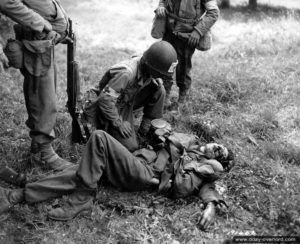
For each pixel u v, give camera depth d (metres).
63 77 6.51
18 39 3.75
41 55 3.68
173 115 5.25
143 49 8.75
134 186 3.75
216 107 5.54
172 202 3.80
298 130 5.15
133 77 3.91
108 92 3.84
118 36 9.61
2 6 3.36
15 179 3.87
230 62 7.40
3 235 3.31
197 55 8.05
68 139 4.57
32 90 3.83
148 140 4.21
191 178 3.74
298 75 6.57
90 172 3.45
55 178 3.60
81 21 10.78
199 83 6.21
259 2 15.38
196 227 3.52
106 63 7.27
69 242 3.30
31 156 4.16
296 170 4.34
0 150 4.36
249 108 5.61
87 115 4.10
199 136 4.96
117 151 3.55
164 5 5.10
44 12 3.69
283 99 5.82
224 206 3.75
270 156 4.60
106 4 12.77
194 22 5.01
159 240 3.38
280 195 3.79
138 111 4.68
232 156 4.14
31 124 3.98
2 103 5.24
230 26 10.80
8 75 5.93
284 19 10.52
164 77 3.85
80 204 3.52
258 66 6.96
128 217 3.59
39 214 3.50
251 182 4.07
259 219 3.62
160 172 3.83
